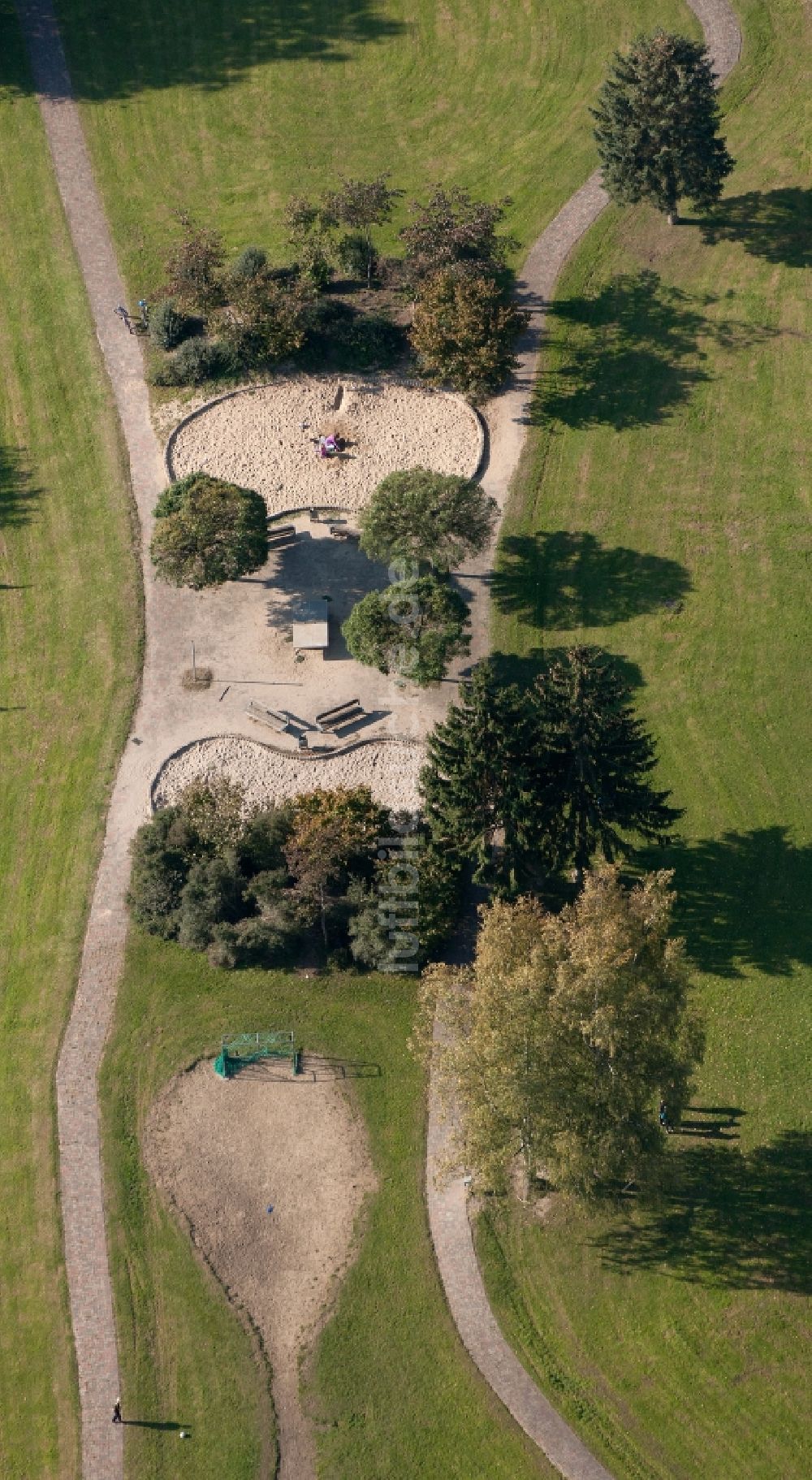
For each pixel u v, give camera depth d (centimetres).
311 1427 5894
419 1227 6300
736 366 8925
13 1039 6919
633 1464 5741
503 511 8500
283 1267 6250
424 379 9081
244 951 6962
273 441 8875
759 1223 6228
